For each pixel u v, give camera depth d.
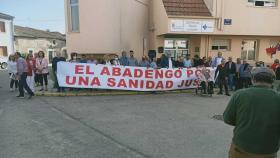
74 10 14.58
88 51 14.20
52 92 11.40
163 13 14.22
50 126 6.61
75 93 11.16
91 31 14.04
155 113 8.15
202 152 5.09
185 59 13.67
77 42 14.40
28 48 44.06
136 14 15.68
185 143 5.56
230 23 14.89
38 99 10.20
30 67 11.02
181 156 4.89
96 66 11.34
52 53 49.41
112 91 11.91
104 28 13.98
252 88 2.79
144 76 11.72
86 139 5.71
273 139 2.62
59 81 11.18
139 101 10.04
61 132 6.16
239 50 16.17
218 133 6.25
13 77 12.48
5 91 12.50
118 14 14.05
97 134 6.05
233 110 2.83
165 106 9.20
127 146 5.34
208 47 15.59
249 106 2.68
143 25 16.41
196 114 8.10
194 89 12.61
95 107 8.85
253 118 2.65
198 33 14.37
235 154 2.80
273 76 2.81
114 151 5.08
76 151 5.05
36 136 5.87
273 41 16.69
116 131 6.29
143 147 5.30
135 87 11.71
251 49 16.55
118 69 11.48
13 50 38.94
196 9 14.69
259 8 15.34
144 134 6.11
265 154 2.63
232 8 14.86
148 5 16.78
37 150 5.09
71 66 11.20
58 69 11.16
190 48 15.90
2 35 36.94
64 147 5.25
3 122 6.93
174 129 6.53
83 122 7.01
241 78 12.80
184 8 14.41
